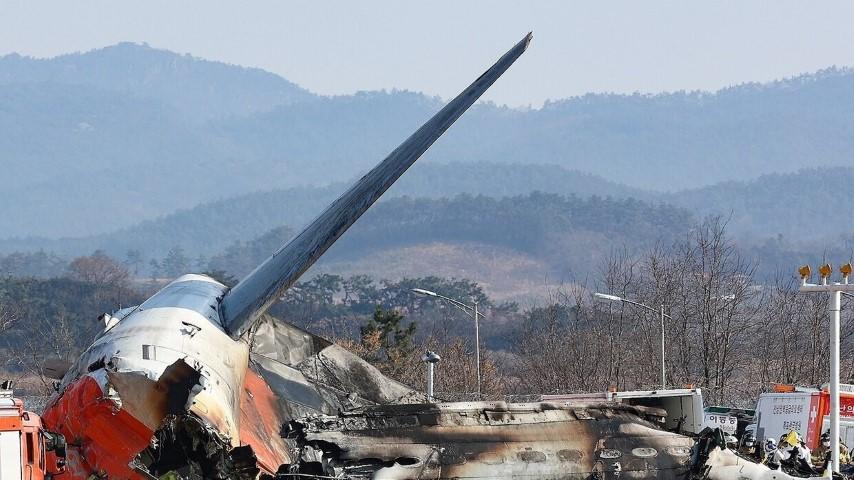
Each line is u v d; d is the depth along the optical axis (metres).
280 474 54.84
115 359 47.69
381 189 60.50
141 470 46.69
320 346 80.69
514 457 56.53
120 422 47.91
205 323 55.94
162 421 47.22
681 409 98.81
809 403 109.00
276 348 79.00
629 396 97.94
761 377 191.38
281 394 72.50
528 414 58.03
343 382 78.94
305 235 60.84
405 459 55.50
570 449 57.53
